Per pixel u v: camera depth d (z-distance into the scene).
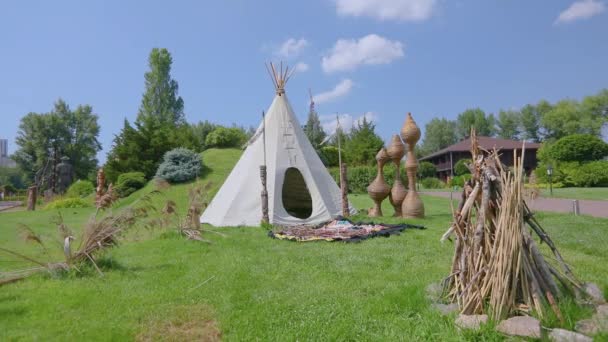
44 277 5.54
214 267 5.87
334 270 5.45
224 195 12.34
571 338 2.84
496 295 3.24
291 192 15.34
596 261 5.73
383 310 3.70
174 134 31.94
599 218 10.51
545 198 19.33
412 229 9.58
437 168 56.94
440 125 82.88
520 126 74.88
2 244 8.92
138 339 3.42
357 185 25.78
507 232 3.30
